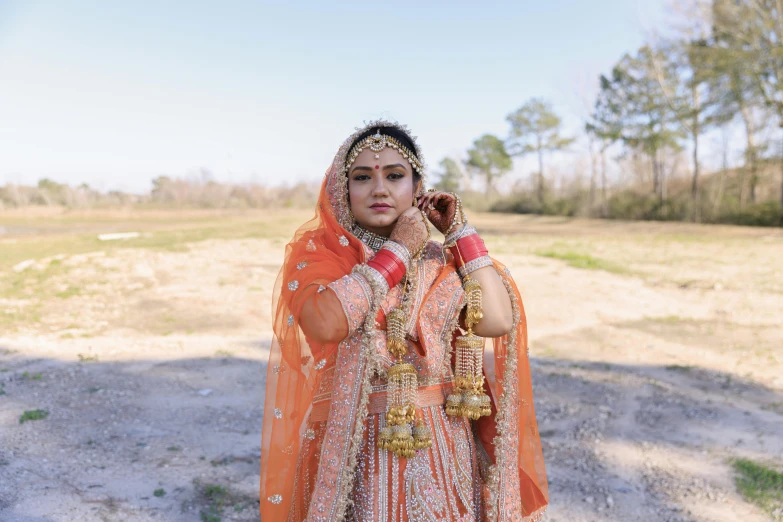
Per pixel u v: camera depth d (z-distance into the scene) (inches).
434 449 70.9
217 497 148.6
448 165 1517.0
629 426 210.8
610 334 349.4
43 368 249.0
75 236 781.3
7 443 171.5
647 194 1761.8
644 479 170.6
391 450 67.3
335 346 71.8
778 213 1350.9
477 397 72.2
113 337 309.4
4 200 1626.5
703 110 1469.0
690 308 420.5
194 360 271.9
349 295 64.3
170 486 153.4
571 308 414.6
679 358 300.7
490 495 77.9
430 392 72.4
